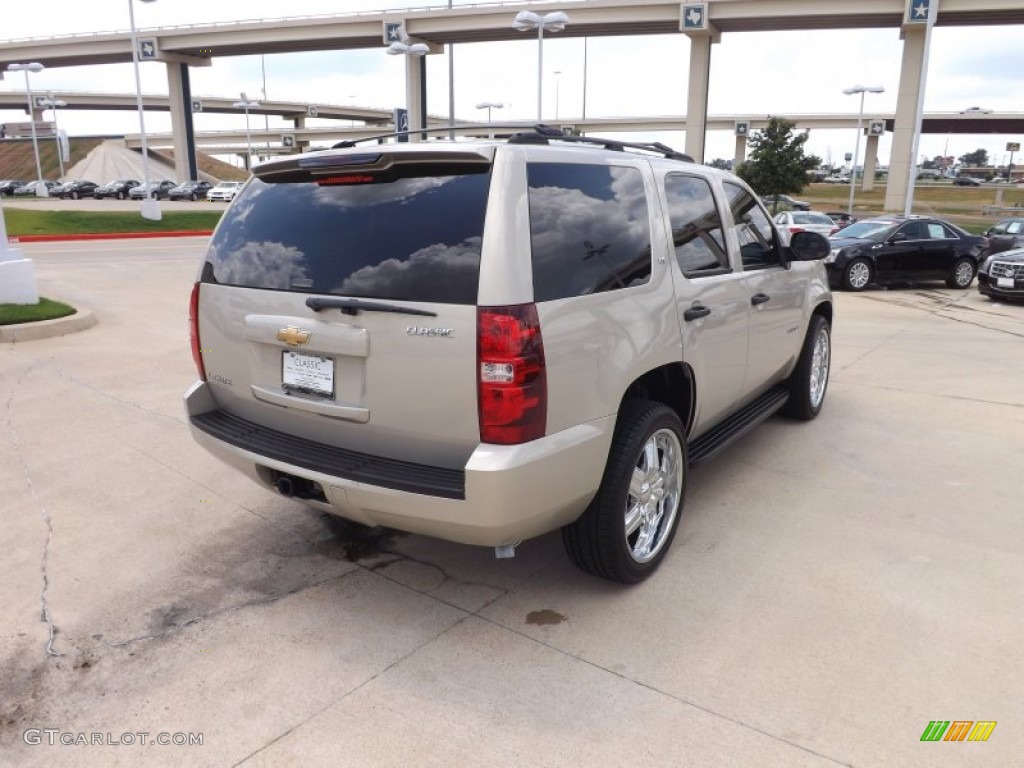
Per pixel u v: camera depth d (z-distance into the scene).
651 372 3.59
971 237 16.38
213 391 3.82
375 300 2.95
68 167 118.81
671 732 2.65
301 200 3.33
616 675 2.96
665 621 3.32
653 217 3.62
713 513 4.41
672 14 54.41
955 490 4.75
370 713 2.76
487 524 2.83
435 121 70.25
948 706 2.78
